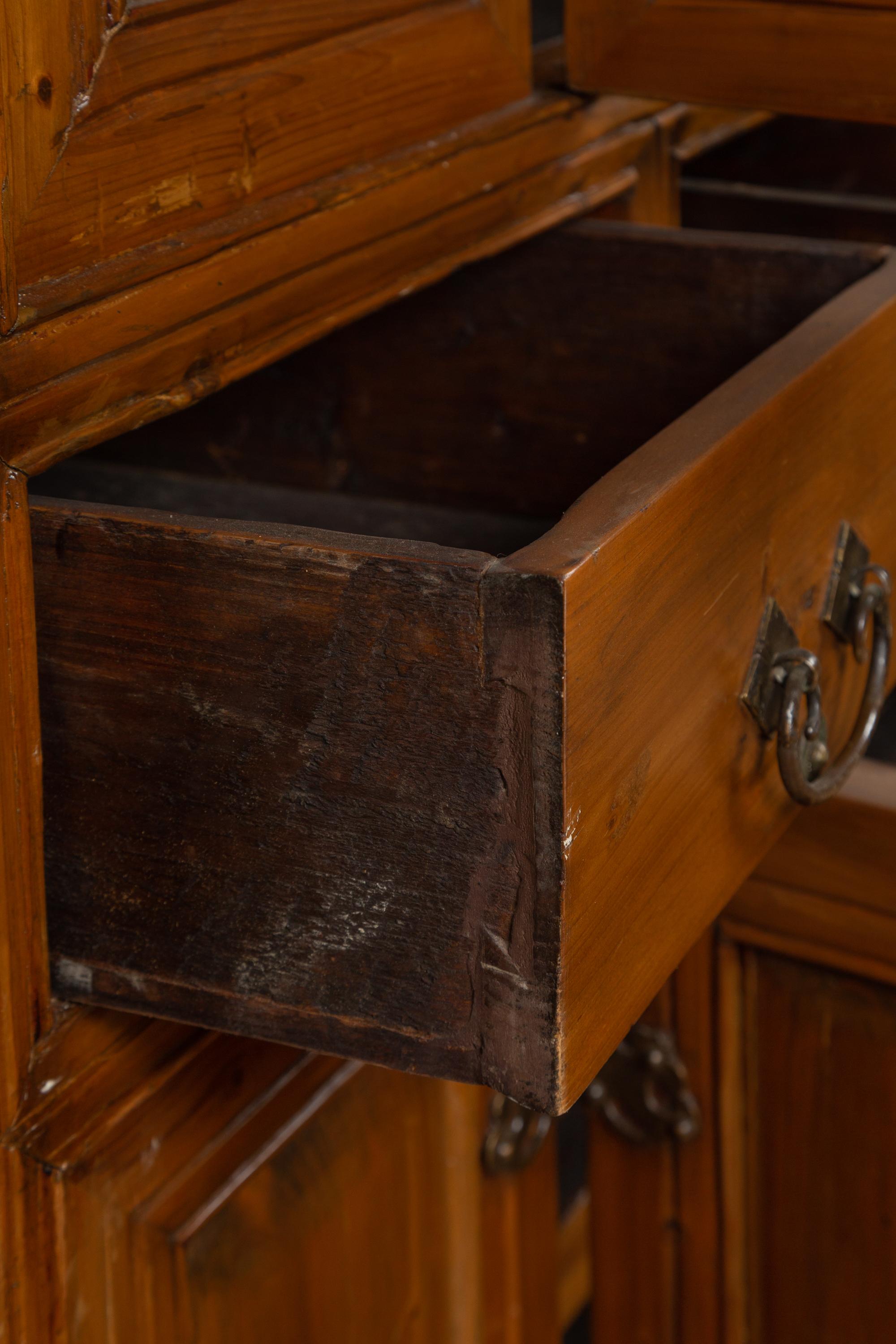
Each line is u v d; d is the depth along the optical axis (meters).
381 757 0.46
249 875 0.50
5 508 0.50
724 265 0.81
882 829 0.83
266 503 0.96
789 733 0.57
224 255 0.59
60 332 0.52
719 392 0.57
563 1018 0.46
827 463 0.63
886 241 1.10
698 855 0.56
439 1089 0.85
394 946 0.48
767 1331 1.02
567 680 0.43
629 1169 1.03
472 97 0.75
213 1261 0.69
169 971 0.54
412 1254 0.85
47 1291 0.61
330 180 0.66
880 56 0.73
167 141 0.56
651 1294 1.06
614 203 0.93
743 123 1.06
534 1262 1.01
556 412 0.89
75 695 0.51
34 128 0.50
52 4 0.49
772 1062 0.94
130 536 0.48
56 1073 0.59
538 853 0.45
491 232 0.78
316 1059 0.75
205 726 0.49
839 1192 0.94
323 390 0.95
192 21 0.56
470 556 0.44
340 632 0.46
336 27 0.64
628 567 0.45
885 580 0.68
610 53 0.80
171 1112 0.66
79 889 0.54
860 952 0.87
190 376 0.59
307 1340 0.77
